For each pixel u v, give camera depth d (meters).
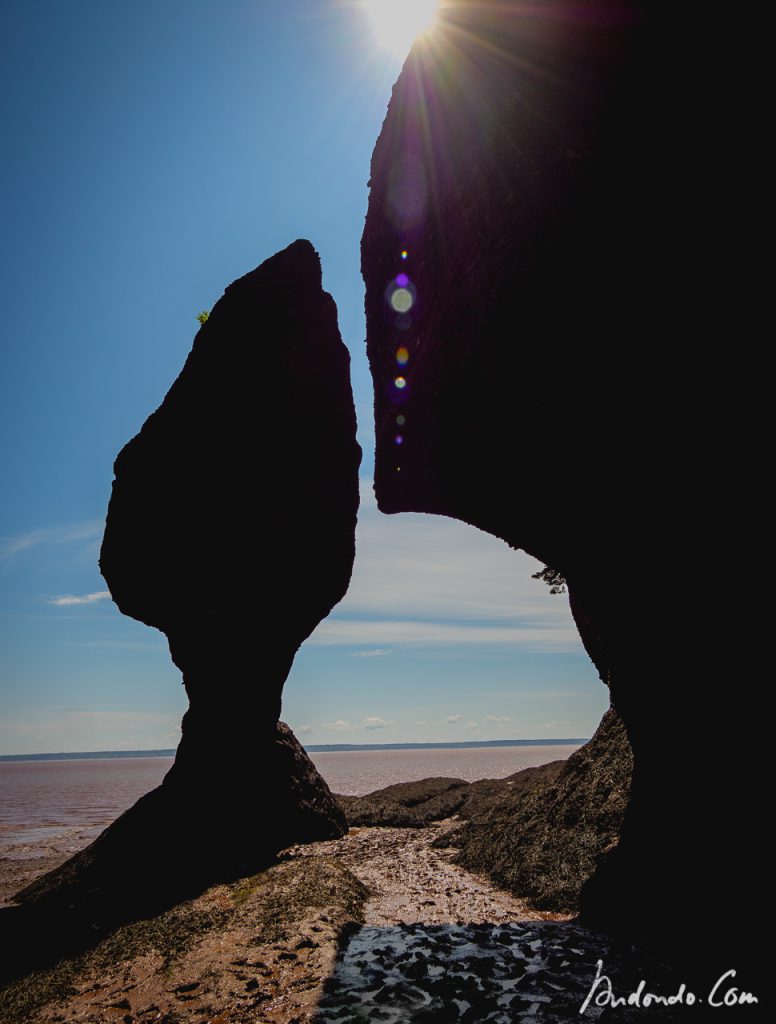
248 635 22.83
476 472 14.55
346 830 25.19
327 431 24.83
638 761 13.11
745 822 9.45
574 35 11.62
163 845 19.45
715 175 9.34
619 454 11.03
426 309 15.57
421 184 16.31
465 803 31.91
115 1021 8.25
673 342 9.99
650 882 11.01
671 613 10.75
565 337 11.44
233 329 25.00
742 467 9.23
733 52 9.02
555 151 11.70
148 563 23.16
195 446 23.75
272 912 11.95
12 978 10.45
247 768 22.08
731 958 8.62
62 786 116.25
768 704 9.20
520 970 9.08
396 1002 7.98
